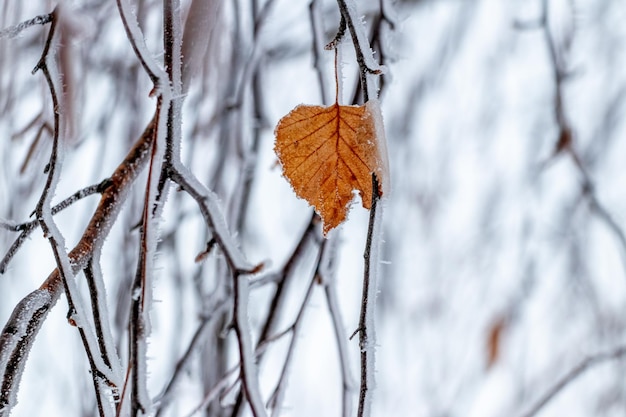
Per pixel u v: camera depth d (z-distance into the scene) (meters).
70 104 0.97
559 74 1.37
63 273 0.88
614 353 1.47
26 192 1.32
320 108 0.86
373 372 0.84
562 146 1.41
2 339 0.88
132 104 1.38
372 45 1.05
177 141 0.85
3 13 1.14
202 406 1.05
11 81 1.24
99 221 0.90
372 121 0.84
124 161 0.91
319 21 1.07
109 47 1.40
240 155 1.31
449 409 2.15
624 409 1.86
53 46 0.90
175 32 0.86
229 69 1.33
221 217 0.84
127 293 1.26
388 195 0.84
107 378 0.87
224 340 1.31
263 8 1.33
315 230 1.15
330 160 0.86
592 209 1.49
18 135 1.03
